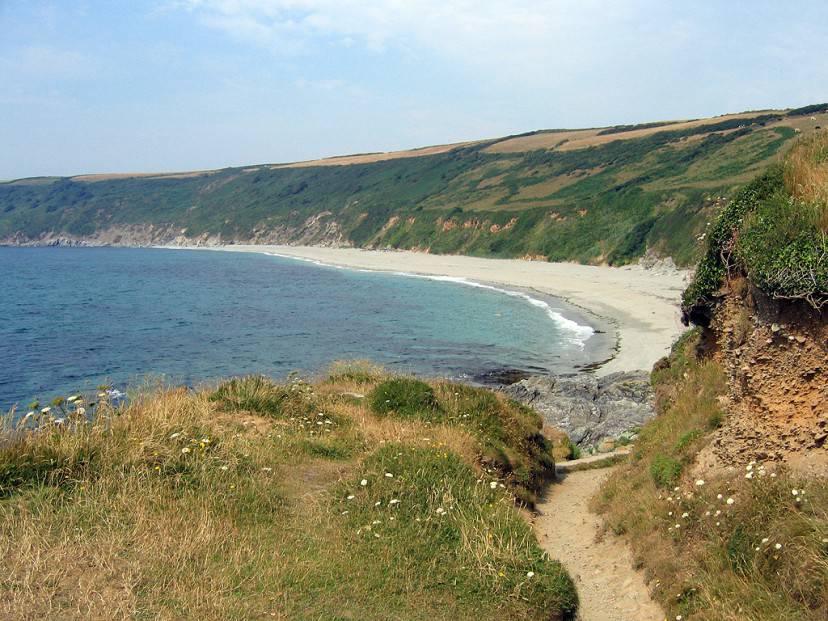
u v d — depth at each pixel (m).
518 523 7.76
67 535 6.06
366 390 14.86
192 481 7.66
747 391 8.10
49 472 7.18
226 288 69.81
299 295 62.06
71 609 4.97
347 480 8.38
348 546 6.89
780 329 7.73
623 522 8.87
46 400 25.27
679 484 8.69
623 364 30.56
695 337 13.73
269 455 9.04
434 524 7.50
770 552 6.24
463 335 39.38
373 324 43.97
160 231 177.50
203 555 6.19
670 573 7.11
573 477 13.50
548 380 25.11
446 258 89.69
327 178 165.88
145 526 6.48
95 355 34.72
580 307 47.97
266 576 5.99
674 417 11.00
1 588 5.14
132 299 61.19
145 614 5.08
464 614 6.02
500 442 12.07
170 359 33.59
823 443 7.19
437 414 12.69
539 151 128.25
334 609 5.72
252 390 11.81
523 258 79.25
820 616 5.35
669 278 56.22
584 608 7.12
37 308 54.94
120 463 7.63
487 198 106.25
